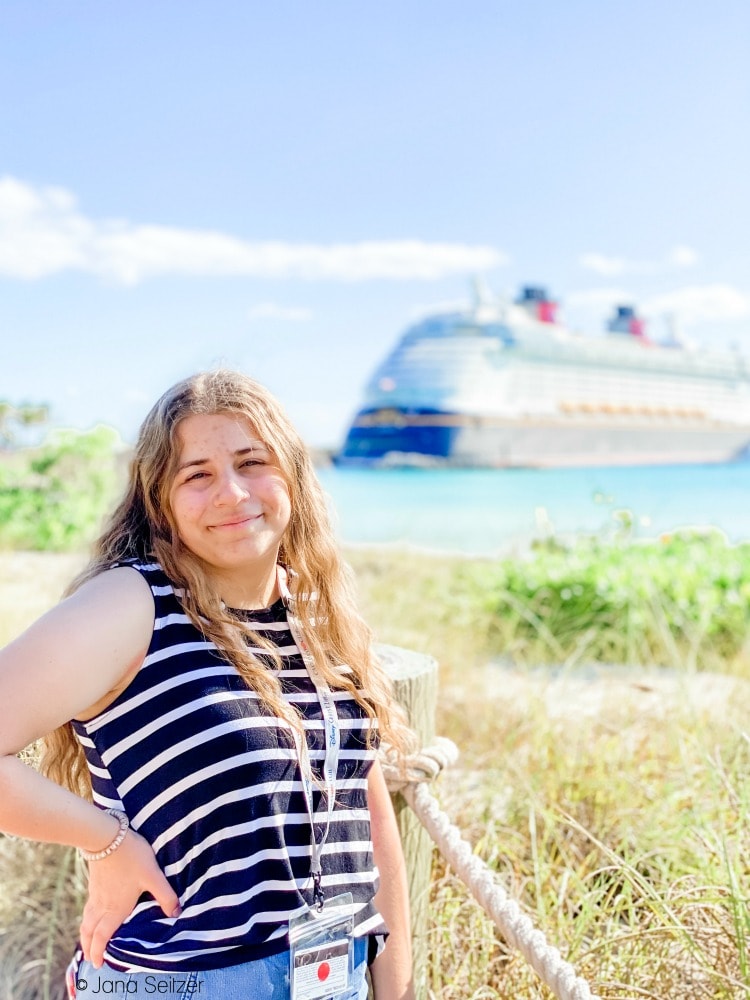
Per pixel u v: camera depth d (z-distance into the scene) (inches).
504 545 371.6
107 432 534.0
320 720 67.2
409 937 76.2
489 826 122.0
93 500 504.4
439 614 281.9
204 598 63.8
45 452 525.0
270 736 62.6
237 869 60.8
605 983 89.0
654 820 128.3
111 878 60.3
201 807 60.4
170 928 60.5
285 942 61.5
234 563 65.4
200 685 61.2
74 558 365.7
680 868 115.7
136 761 60.7
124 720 60.9
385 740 76.0
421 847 96.5
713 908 96.2
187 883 60.9
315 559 71.9
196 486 65.1
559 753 151.4
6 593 261.0
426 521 825.5
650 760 150.9
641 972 93.4
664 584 278.7
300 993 61.9
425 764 90.1
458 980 101.7
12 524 474.9
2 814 55.7
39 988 112.0
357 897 67.4
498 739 167.2
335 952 64.1
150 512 66.7
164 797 60.4
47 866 121.5
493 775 146.2
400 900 75.7
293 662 68.7
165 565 64.4
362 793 70.1
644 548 335.0
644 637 259.8
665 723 162.7
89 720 62.0
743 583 281.4
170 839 60.6
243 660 63.1
